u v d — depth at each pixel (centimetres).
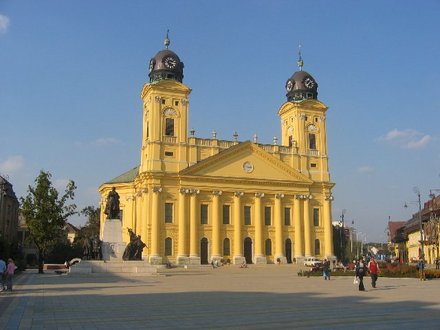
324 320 1820
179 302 2520
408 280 4647
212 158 8625
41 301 2566
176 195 8444
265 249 8881
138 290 3369
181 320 1844
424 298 2705
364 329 1593
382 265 5853
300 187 9281
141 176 8400
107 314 2022
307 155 9619
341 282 4459
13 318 1903
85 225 13100
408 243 11569
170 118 8619
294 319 1852
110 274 5103
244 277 5606
